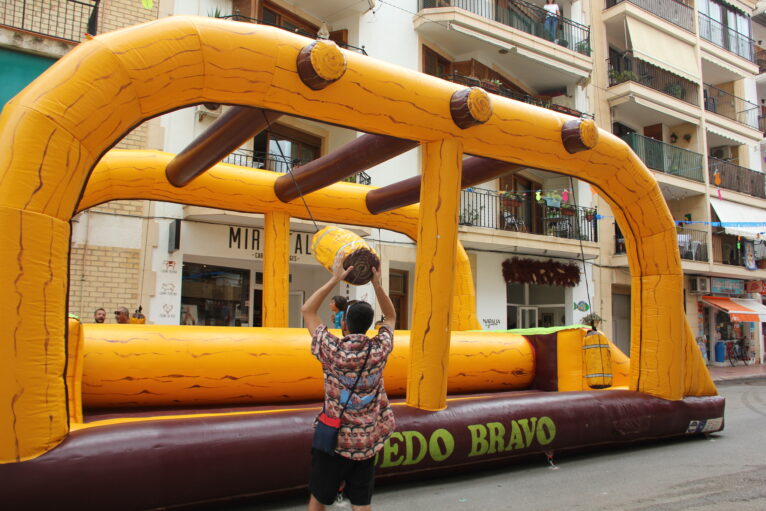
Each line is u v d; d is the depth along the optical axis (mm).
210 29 4238
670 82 22453
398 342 6656
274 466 4223
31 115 3576
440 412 5160
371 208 8211
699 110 21938
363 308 3393
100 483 3590
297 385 5812
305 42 4641
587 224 18625
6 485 3336
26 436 3436
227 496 4062
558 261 18344
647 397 6719
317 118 4871
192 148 5949
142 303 11008
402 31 15531
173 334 5441
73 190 3766
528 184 19172
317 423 3215
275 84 4500
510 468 5652
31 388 3463
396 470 4785
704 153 21906
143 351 5207
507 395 6047
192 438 3996
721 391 14156
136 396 5184
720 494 4871
